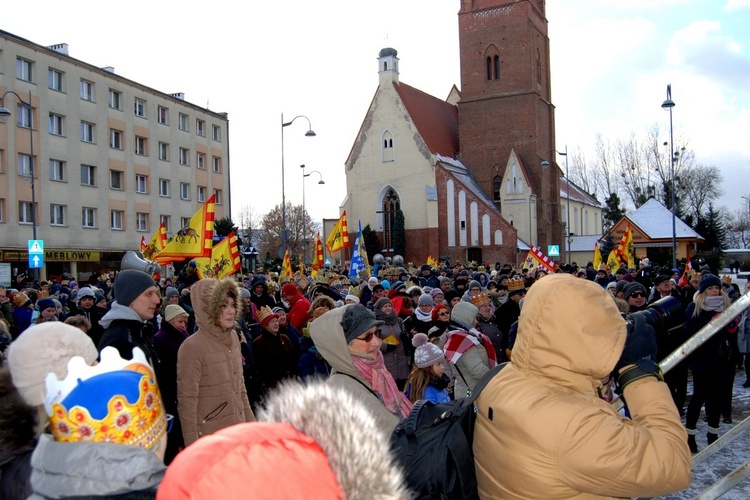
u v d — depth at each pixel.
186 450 1.41
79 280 40.28
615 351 2.31
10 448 2.38
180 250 11.89
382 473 1.50
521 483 2.27
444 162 52.06
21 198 35.69
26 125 36.12
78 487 1.71
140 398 1.85
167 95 47.75
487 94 54.75
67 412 1.78
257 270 28.34
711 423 7.86
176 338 6.07
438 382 5.74
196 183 51.22
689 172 72.31
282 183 32.22
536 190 53.19
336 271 31.53
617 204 73.62
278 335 8.16
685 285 13.88
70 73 39.06
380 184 53.25
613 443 2.17
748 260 57.84
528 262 23.66
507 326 10.56
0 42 34.38
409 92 55.41
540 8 56.94
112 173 42.91
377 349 4.27
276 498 1.31
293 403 1.61
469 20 55.09
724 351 7.80
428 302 10.28
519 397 2.35
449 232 50.66
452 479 2.60
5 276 26.88
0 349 8.85
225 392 5.29
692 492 6.46
